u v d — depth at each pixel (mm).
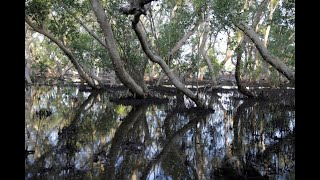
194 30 22375
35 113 15992
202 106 17812
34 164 7895
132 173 7414
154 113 16875
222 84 39938
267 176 7098
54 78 39094
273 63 14945
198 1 18312
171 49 21672
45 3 19734
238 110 18359
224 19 15500
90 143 10203
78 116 15523
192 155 9023
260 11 18562
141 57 21609
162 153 9180
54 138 10727
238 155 8945
